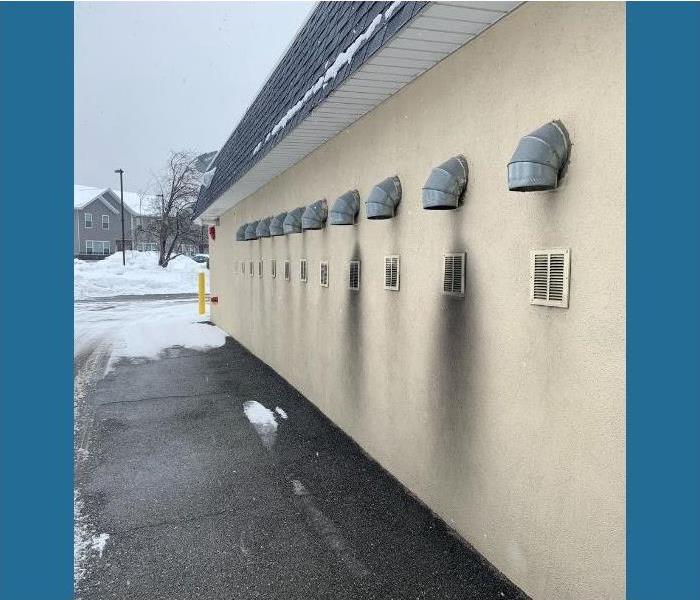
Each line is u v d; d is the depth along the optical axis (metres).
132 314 18.86
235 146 10.54
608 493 2.65
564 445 2.94
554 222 2.98
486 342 3.63
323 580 3.57
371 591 3.44
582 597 2.83
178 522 4.38
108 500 4.79
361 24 4.39
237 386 8.73
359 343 5.88
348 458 5.65
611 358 2.62
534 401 3.17
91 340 13.12
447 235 4.07
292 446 6.03
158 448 6.02
